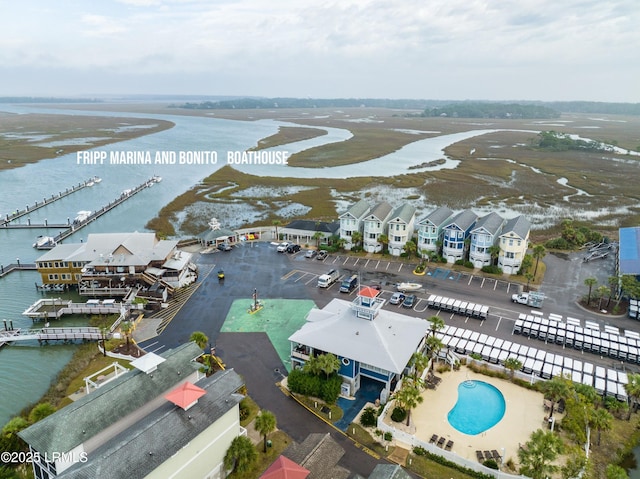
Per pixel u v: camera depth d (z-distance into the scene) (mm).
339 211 146125
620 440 48844
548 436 41906
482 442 47969
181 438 38000
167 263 88062
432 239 102188
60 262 87438
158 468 36125
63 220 139875
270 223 132875
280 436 48406
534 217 141625
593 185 184250
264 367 61250
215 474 42531
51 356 66500
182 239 119750
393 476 36125
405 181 191500
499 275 94750
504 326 73625
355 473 43281
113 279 84875
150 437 36969
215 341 67938
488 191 175000
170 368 48312
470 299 83438
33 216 144000
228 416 42969
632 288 78500
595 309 80125
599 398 51156
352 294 85125
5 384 59469
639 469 45625
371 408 52094
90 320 75500
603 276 95000
